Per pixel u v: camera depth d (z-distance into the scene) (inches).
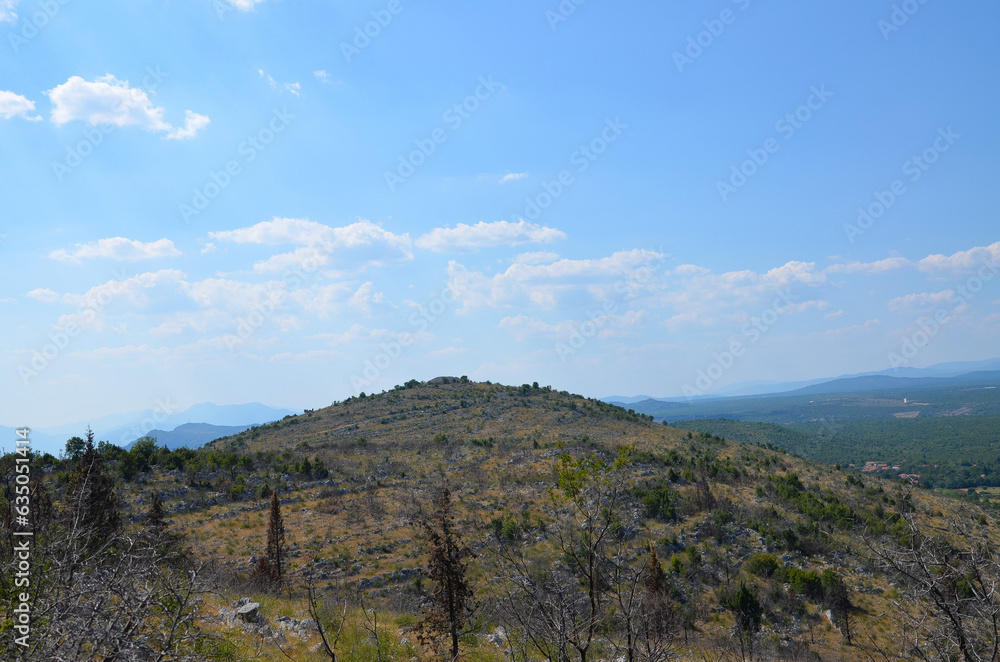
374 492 1984.5
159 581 325.4
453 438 3073.3
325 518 1688.0
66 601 289.7
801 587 1366.9
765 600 1346.0
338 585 1190.9
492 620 745.6
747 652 1013.2
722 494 1982.0
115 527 775.1
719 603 1316.4
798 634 1194.6
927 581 322.0
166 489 1779.0
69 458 1706.4
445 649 642.8
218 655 462.3
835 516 1758.1
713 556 1518.2
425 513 1685.5
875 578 1417.3
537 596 391.5
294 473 2140.7
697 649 909.2
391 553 1421.0
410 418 3676.2
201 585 359.6
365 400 4318.4
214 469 2043.6
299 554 1378.0
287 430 3602.4
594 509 433.4
